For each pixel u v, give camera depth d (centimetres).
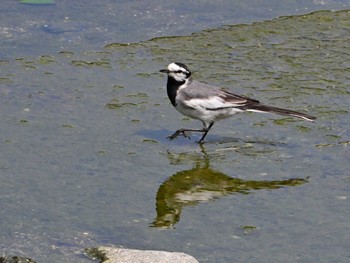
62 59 1864
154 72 1816
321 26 2062
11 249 1141
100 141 1505
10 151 1455
